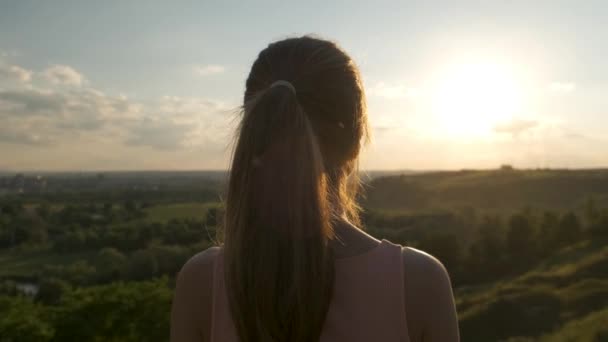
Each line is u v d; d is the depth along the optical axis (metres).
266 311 1.10
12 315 23.05
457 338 1.20
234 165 1.21
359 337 1.14
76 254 76.06
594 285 42.19
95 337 23.08
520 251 68.44
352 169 1.39
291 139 1.18
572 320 35.28
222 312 1.22
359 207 1.39
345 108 1.28
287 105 1.20
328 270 1.13
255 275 1.11
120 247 73.69
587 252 61.69
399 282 1.16
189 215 91.69
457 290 58.72
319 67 1.28
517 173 155.00
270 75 1.31
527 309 39.12
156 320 23.84
